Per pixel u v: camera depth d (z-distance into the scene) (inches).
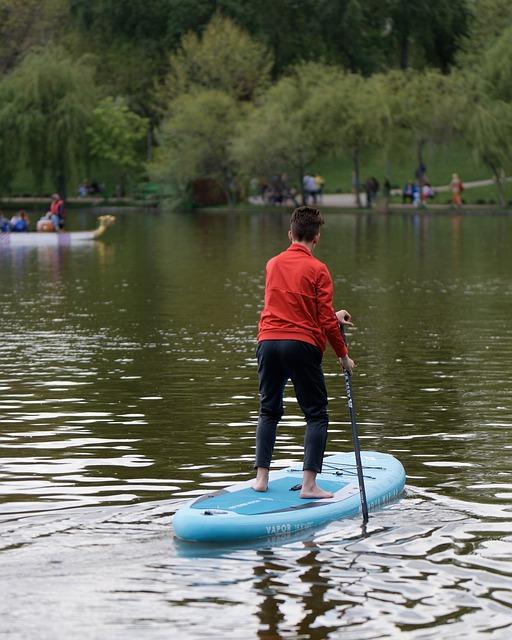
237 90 4547.2
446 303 1298.0
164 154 4407.0
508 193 4192.9
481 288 1461.6
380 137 3831.2
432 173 4707.2
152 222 3523.6
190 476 539.5
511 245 2274.9
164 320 1168.2
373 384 789.2
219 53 4547.2
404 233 2711.6
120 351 953.5
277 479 512.4
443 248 2219.5
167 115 4640.8
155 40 5295.3
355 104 3900.1
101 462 567.5
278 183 4365.2
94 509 481.7
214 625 358.6
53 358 917.8
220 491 488.4
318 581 395.5
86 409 706.2
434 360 890.1
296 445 608.7
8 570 404.8
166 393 757.9
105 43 5354.3
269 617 364.8
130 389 774.5
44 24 5521.7
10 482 528.7
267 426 496.1
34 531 450.3
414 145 3956.7
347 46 5290.4
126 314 1225.4
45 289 1531.7
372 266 1818.4
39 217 4060.0
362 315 1193.4
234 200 4377.5
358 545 433.7
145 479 533.0
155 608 371.6
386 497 494.6
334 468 531.2
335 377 820.0
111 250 2338.8
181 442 612.1
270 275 500.1
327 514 463.2
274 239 2583.7
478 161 3713.1
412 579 397.1
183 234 2847.0
